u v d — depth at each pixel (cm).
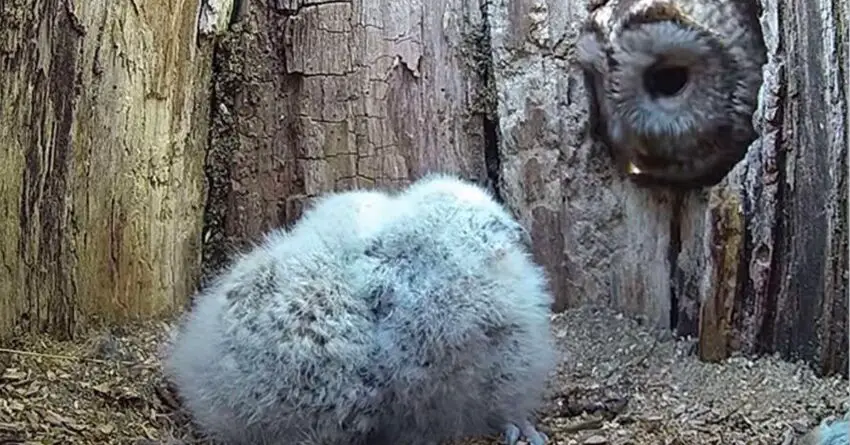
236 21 138
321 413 106
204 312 111
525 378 111
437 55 138
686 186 134
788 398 119
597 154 138
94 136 121
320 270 107
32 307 117
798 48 122
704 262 128
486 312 107
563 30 137
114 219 124
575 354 132
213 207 140
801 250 123
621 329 135
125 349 120
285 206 139
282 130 139
